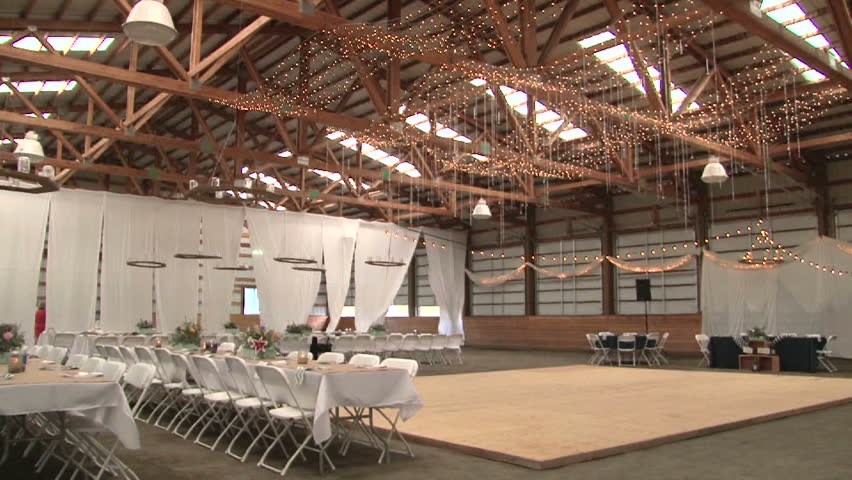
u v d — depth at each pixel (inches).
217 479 161.6
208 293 583.5
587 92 506.9
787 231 602.9
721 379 398.6
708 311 624.1
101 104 449.7
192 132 625.3
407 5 429.4
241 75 522.9
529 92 391.9
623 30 356.2
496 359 606.9
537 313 799.7
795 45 291.0
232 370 204.8
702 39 428.1
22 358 175.5
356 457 186.4
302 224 643.5
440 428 221.1
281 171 775.1
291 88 534.9
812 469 170.9
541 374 436.5
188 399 256.1
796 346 469.4
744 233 629.9
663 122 418.6
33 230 495.2
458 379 400.5
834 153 569.9
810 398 303.1
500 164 538.0
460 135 616.1
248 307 890.1
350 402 175.0
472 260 884.0
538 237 801.6
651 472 167.8
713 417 245.0
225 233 597.0
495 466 174.7
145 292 546.0
